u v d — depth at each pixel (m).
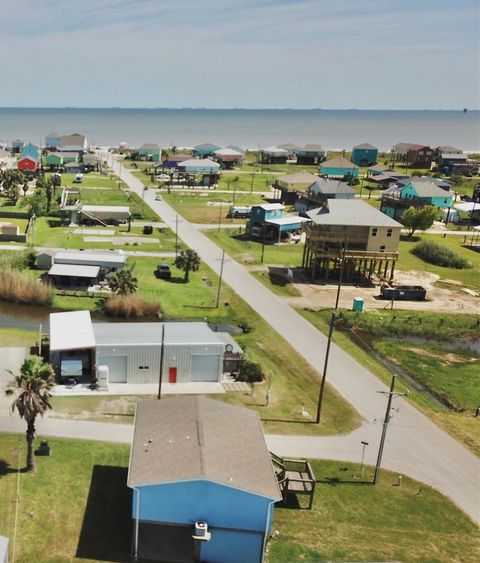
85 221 103.06
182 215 116.19
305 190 133.62
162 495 27.30
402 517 32.09
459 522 32.06
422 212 109.00
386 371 52.34
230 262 84.94
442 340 62.38
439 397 48.09
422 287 77.31
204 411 33.81
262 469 29.34
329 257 78.12
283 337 58.03
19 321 57.75
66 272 67.94
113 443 36.78
